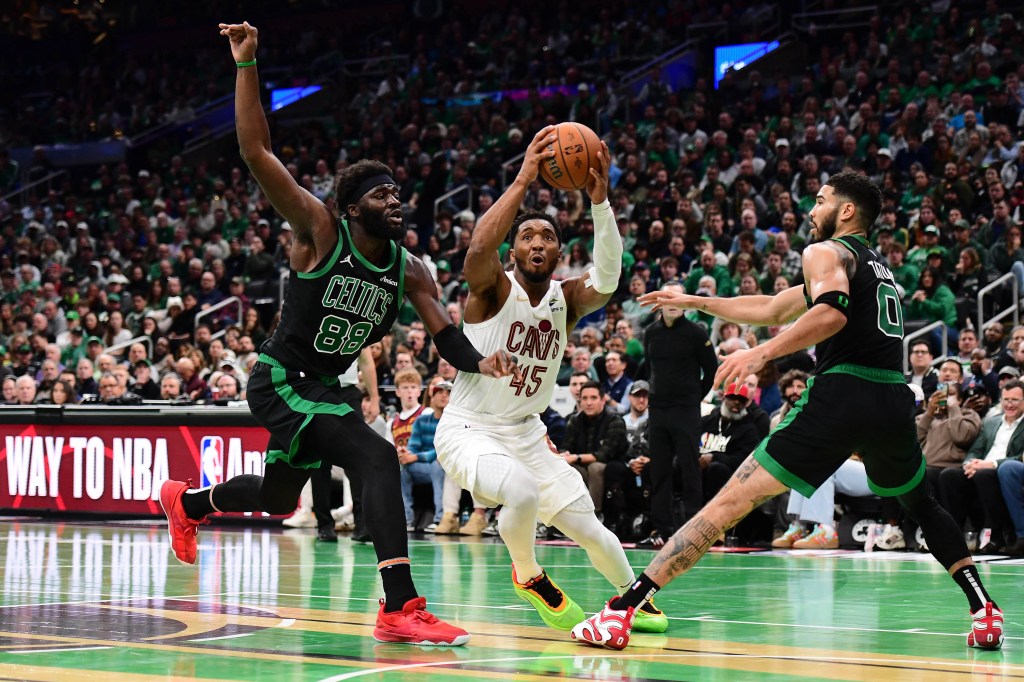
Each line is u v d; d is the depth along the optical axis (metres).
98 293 23.03
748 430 12.35
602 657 5.16
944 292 15.29
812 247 5.42
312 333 5.67
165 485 6.50
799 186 20.17
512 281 5.98
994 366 13.54
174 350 20.17
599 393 12.83
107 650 5.20
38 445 15.38
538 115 25.98
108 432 14.80
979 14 24.28
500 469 5.75
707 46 27.41
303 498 13.80
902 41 23.78
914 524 11.47
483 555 10.44
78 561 9.58
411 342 16.55
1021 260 15.98
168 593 7.50
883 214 17.69
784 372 13.62
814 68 25.27
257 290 22.36
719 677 4.65
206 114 32.62
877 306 5.43
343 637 5.67
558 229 6.00
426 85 29.72
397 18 33.16
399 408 14.97
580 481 6.12
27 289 24.94
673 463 12.61
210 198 27.39
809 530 12.03
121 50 36.47
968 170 18.94
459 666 4.86
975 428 11.58
